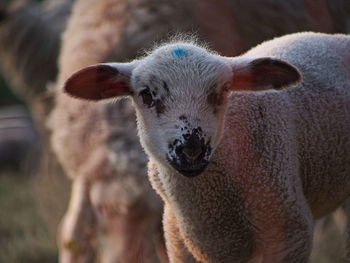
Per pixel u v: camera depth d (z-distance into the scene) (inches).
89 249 768.3
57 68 1051.3
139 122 519.5
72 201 775.7
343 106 547.5
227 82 502.9
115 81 522.9
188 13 762.2
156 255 768.9
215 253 542.9
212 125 487.8
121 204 727.1
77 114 749.3
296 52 556.4
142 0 772.0
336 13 783.1
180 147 477.7
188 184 526.9
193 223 538.6
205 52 512.1
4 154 1541.6
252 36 780.0
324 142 539.5
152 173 561.9
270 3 785.6
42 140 1060.5
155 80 498.0
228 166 521.0
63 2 1093.1
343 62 562.9
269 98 528.7
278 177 513.7
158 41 749.3
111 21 770.8
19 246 938.7
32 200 1168.8
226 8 768.9
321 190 550.9
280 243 516.4
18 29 1057.5
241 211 526.6
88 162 743.1
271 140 518.6
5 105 1957.4
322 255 812.0
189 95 489.4
